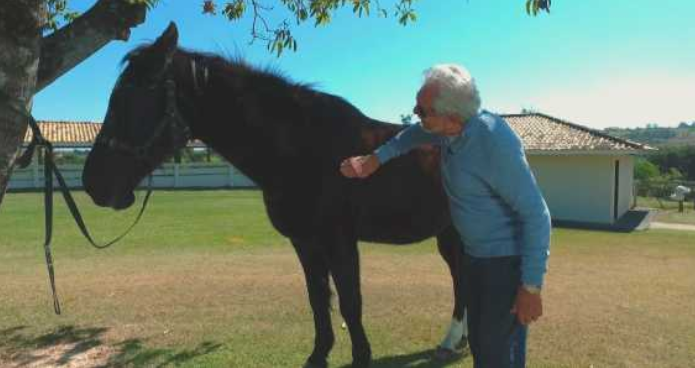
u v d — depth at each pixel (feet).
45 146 9.09
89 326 16.33
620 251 33.65
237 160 11.31
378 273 24.79
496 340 7.66
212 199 72.13
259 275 24.07
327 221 11.05
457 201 7.74
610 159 54.34
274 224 11.59
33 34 7.66
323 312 12.53
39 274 24.49
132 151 9.96
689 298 20.25
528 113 73.72
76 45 8.65
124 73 10.11
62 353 14.15
